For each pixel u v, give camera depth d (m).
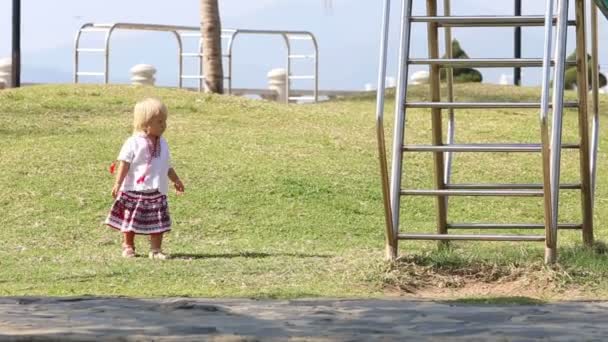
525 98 74.88
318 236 41.53
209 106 63.06
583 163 32.28
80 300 21.75
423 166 52.75
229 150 52.75
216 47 73.25
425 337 17.00
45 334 17.09
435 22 29.64
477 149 29.11
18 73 82.94
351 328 17.95
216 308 20.39
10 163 48.81
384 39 28.55
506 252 31.39
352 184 48.56
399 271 28.59
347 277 28.77
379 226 43.41
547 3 27.94
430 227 43.50
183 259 34.03
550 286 27.59
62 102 61.69
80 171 47.97
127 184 35.47
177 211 43.34
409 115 65.50
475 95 75.31
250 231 41.81
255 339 16.67
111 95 64.44
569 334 17.45
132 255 35.31
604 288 27.50
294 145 54.78
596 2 32.19
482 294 27.27
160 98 64.12
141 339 16.67
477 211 46.69
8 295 25.75
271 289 27.03
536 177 52.78
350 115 64.75
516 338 17.00
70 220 42.09
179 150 52.12
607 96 78.12
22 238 39.59
